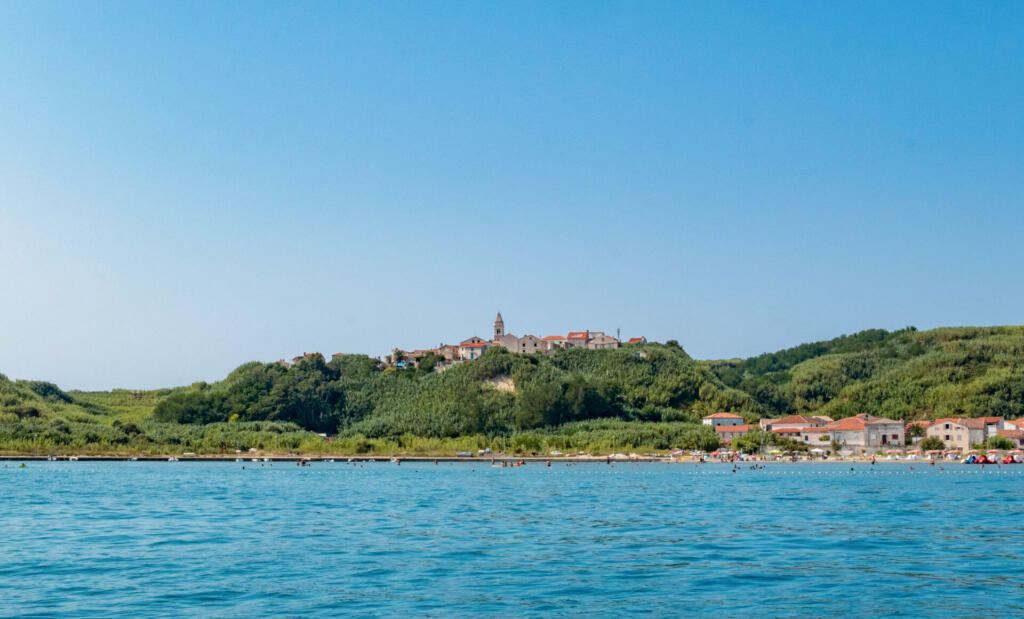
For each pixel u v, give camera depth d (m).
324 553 58.62
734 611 40.38
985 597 43.47
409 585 46.56
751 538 67.19
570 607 41.19
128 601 42.34
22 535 68.38
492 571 51.19
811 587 46.03
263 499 106.69
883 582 47.38
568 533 70.75
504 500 106.56
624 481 152.38
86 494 112.88
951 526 75.44
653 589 45.44
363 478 160.62
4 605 41.34
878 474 180.88
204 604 41.75
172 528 73.62
